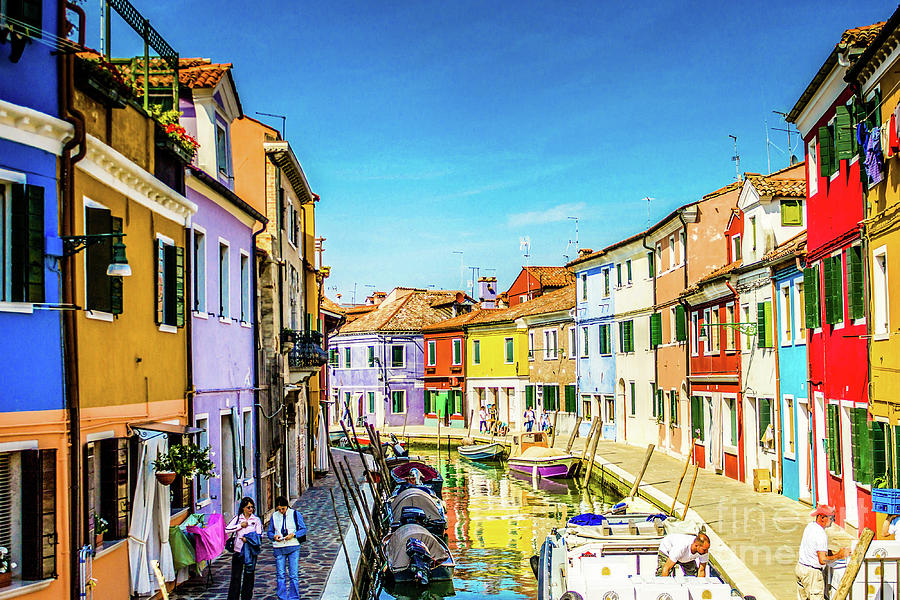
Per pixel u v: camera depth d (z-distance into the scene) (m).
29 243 8.54
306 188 23.69
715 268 29.42
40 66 8.79
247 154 20.19
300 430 24.88
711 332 27.42
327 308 32.09
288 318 21.92
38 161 8.73
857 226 15.33
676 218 30.31
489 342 50.62
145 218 11.42
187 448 11.66
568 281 52.75
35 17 8.67
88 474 9.47
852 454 16.05
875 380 14.68
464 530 22.92
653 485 24.02
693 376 29.06
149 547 11.09
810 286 18.81
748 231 24.45
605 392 39.41
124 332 10.66
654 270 33.97
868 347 14.91
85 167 9.56
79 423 9.18
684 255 30.20
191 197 13.69
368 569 15.91
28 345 8.58
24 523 8.55
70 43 8.76
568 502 27.41
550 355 45.41
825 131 17.19
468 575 17.81
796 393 20.69
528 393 47.69
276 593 12.73
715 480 25.00
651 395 34.56
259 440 18.00
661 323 33.25
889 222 13.82
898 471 13.67
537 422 45.06
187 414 13.03
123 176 10.58
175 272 12.33
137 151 11.12
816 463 19.14
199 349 13.91
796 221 23.14
